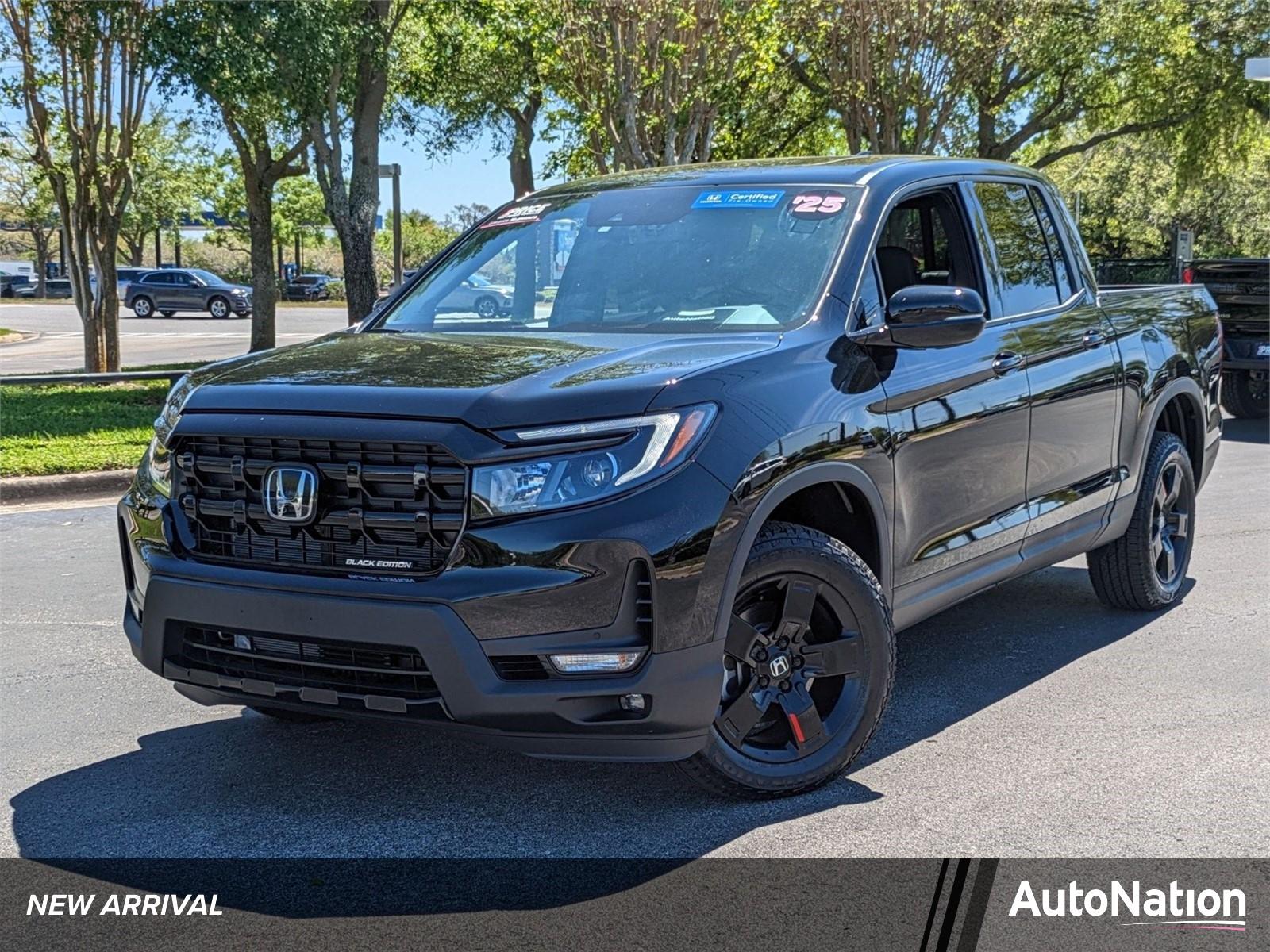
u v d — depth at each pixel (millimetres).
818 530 4199
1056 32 27141
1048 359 5254
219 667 3850
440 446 3492
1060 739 4605
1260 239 47156
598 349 4047
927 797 4086
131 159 19812
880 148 24422
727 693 3924
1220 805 4008
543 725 3516
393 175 20938
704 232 4770
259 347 25656
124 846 3816
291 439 3658
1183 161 32094
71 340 35969
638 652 3543
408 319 5004
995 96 29203
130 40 17969
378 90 20766
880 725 4781
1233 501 9297
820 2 22453
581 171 22000
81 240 19953
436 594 3475
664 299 4570
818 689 4191
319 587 3605
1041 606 6500
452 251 5352
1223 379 14539
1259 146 32656
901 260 4910
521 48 21188
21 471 10633
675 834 3838
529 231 5152
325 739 4727
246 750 4637
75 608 6711
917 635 6008
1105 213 47969
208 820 4012
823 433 3982
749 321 4352
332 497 3656
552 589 3453
